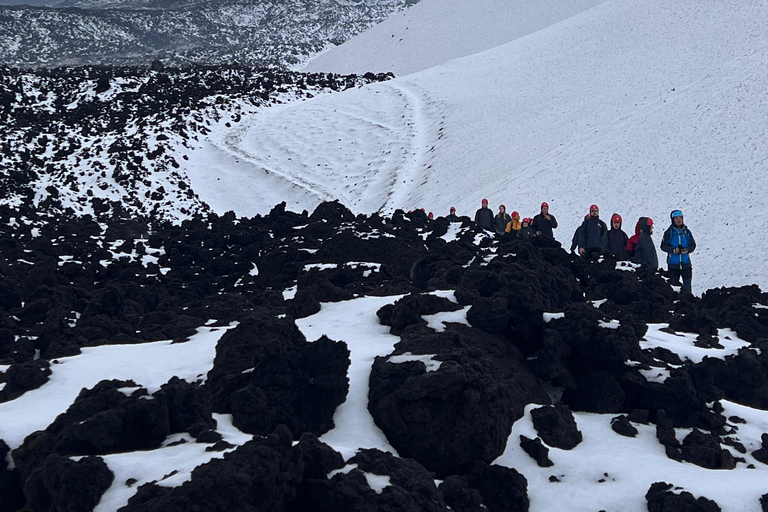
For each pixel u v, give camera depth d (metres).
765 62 51.81
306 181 57.06
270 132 66.75
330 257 20.95
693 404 10.89
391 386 9.84
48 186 43.47
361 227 21.81
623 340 11.55
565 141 52.06
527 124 58.78
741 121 42.75
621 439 10.48
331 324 13.30
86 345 13.49
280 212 33.09
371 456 8.55
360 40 166.75
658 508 8.73
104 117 61.94
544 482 9.42
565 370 11.50
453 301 12.65
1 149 49.62
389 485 7.98
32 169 47.84
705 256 29.05
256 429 9.61
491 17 156.75
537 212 39.53
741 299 15.66
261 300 16.44
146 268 24.55
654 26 71.44
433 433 9.34
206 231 29.58
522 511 9.03
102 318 14.92
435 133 63.06
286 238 25.98
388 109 71.06
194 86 73.75
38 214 35.09
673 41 66.06
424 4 171.38
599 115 55.22
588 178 41.97
